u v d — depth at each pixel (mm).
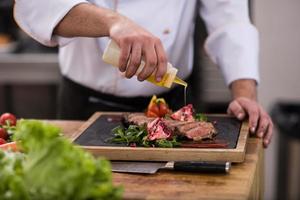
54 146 1159
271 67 3318
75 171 1130
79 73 2145
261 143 1772
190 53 2225
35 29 1830
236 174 1476
